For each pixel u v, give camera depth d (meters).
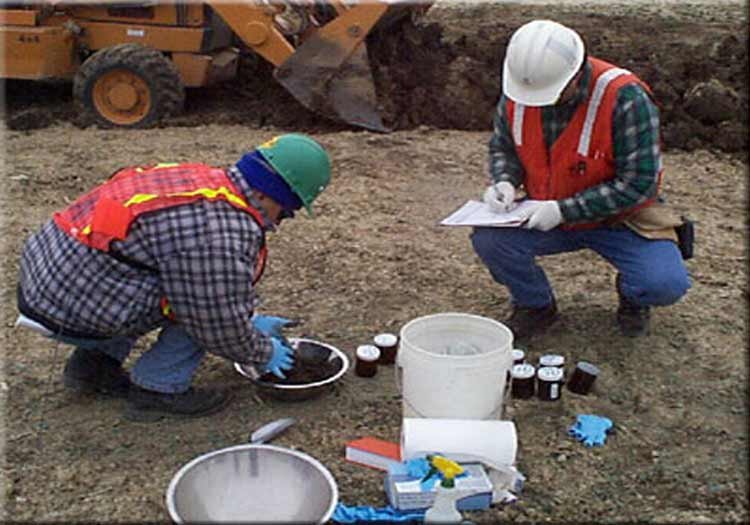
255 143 8.40
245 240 3.69
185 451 3.93
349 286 5.51
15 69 9.12
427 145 8.23
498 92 9.04
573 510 3.62
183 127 8.94
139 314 3.79
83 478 3.77
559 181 4.46
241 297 3.70
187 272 3.63
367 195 7.00
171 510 3.07
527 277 4.75
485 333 4.11
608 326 5.00
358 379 4.48
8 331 4.93
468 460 3.59
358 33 8.59
